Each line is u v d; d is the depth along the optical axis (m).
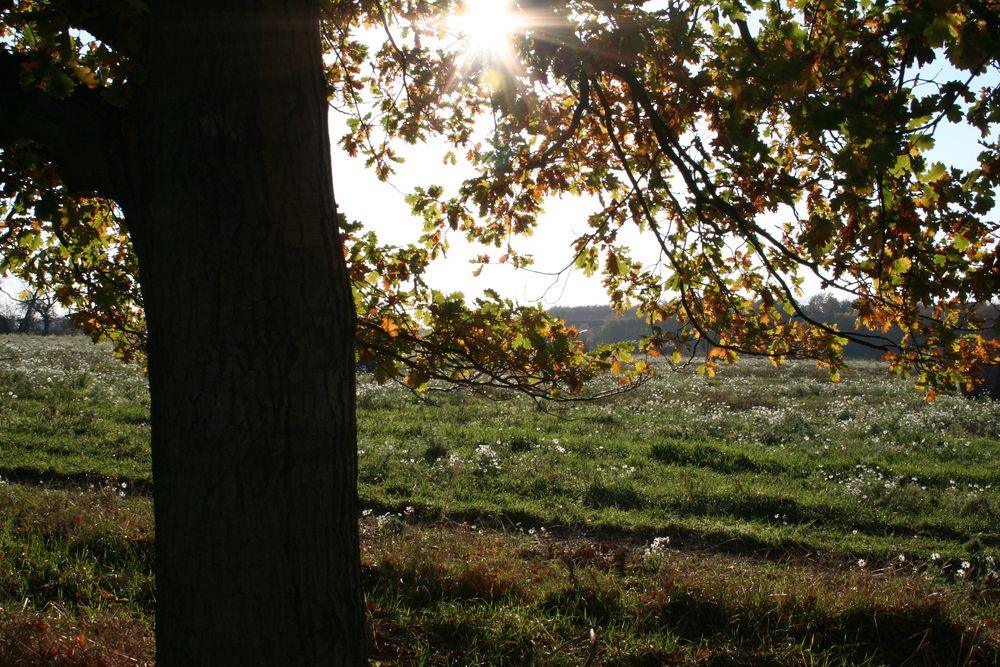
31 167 3.83
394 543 7.04
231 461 2.89
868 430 16.33
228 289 2.89
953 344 4.41
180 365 2.93
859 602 5.95
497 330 4.78
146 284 3.06
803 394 24.22
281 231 2.94
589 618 5.88
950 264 3.98
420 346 4.79
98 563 6.43
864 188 3.50
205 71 2.88
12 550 6.41
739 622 5.82
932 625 5.69
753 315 5.25
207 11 2.88
